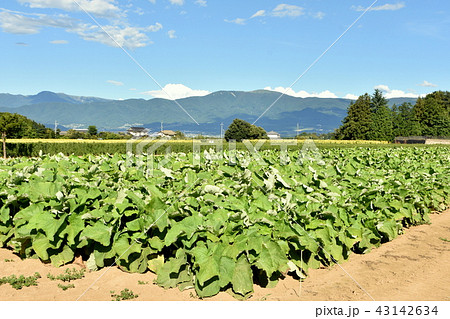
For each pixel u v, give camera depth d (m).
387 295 5.09
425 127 88.56
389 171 10.38
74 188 6.31
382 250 7.29
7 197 6.24
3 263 5.64
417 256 6.92
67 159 9.43
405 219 9.07
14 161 9.48
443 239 8.17
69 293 4.76
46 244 5.41
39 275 5.26
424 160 13.93
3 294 4.68
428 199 10.05
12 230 5.95
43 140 55.81
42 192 5.94
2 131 36.16
